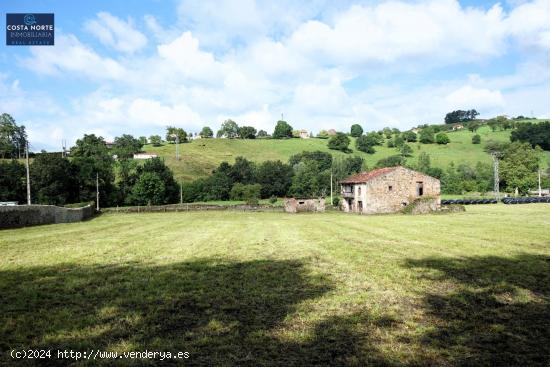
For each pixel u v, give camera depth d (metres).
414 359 5.90
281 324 7.27
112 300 8.62
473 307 8.32
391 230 24.58
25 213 28.42
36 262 12.97
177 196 96.56
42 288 9.52
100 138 132.50
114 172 91.56
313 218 42.47
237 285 9.97
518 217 36.00
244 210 67.75
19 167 74.75
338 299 8.81
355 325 7.25
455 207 51.06
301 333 6.85
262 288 9.69
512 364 5.79
